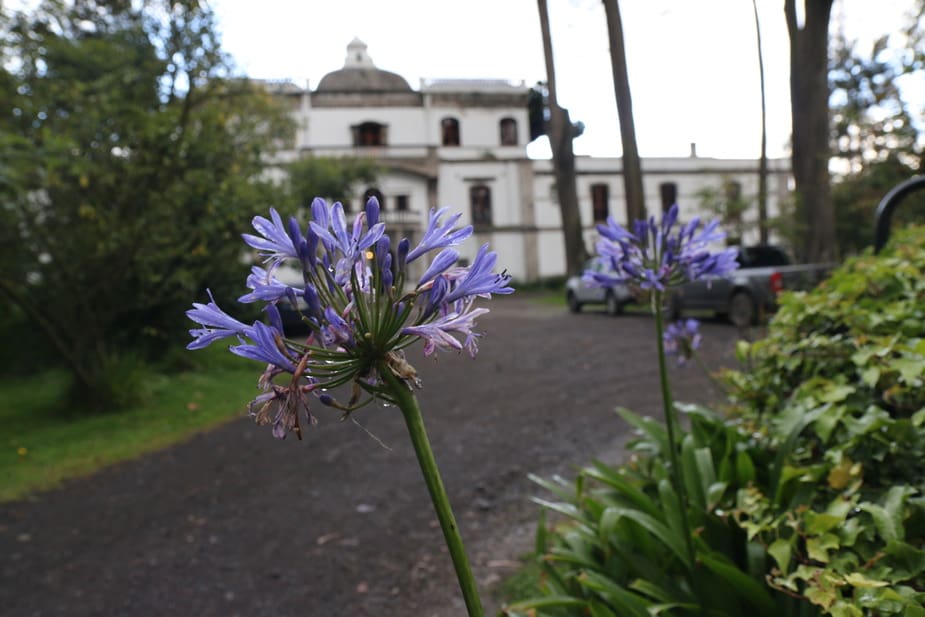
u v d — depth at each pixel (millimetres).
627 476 3074
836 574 1728
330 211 1170
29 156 7238
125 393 9336
